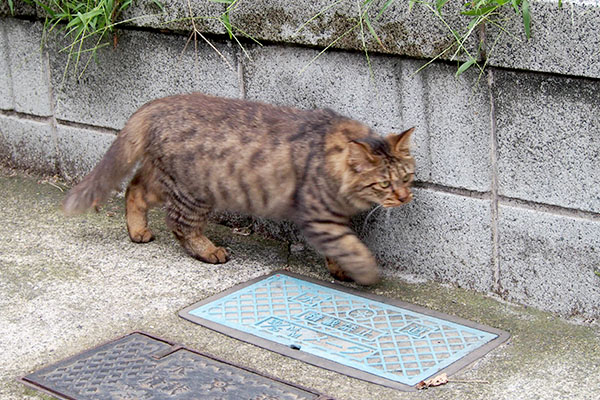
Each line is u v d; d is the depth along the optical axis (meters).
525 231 1.57
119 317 1.58
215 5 1.78
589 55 1.42
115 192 2.07
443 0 1.50
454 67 1.57
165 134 1.72
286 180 1.65
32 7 2.04
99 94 2.03
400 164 1.58
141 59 1.94
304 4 1.68
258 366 1.44
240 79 1.83
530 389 1.36
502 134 1.55
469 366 1.43
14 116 2.20
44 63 2.08
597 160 1.47
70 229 1.91
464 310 1.59
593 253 1.51
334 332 1.53
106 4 1.86
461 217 1.63
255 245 1.86
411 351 1.47
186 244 1.79
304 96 1.77
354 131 1.62
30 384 1.39
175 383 1.39
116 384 1.39
